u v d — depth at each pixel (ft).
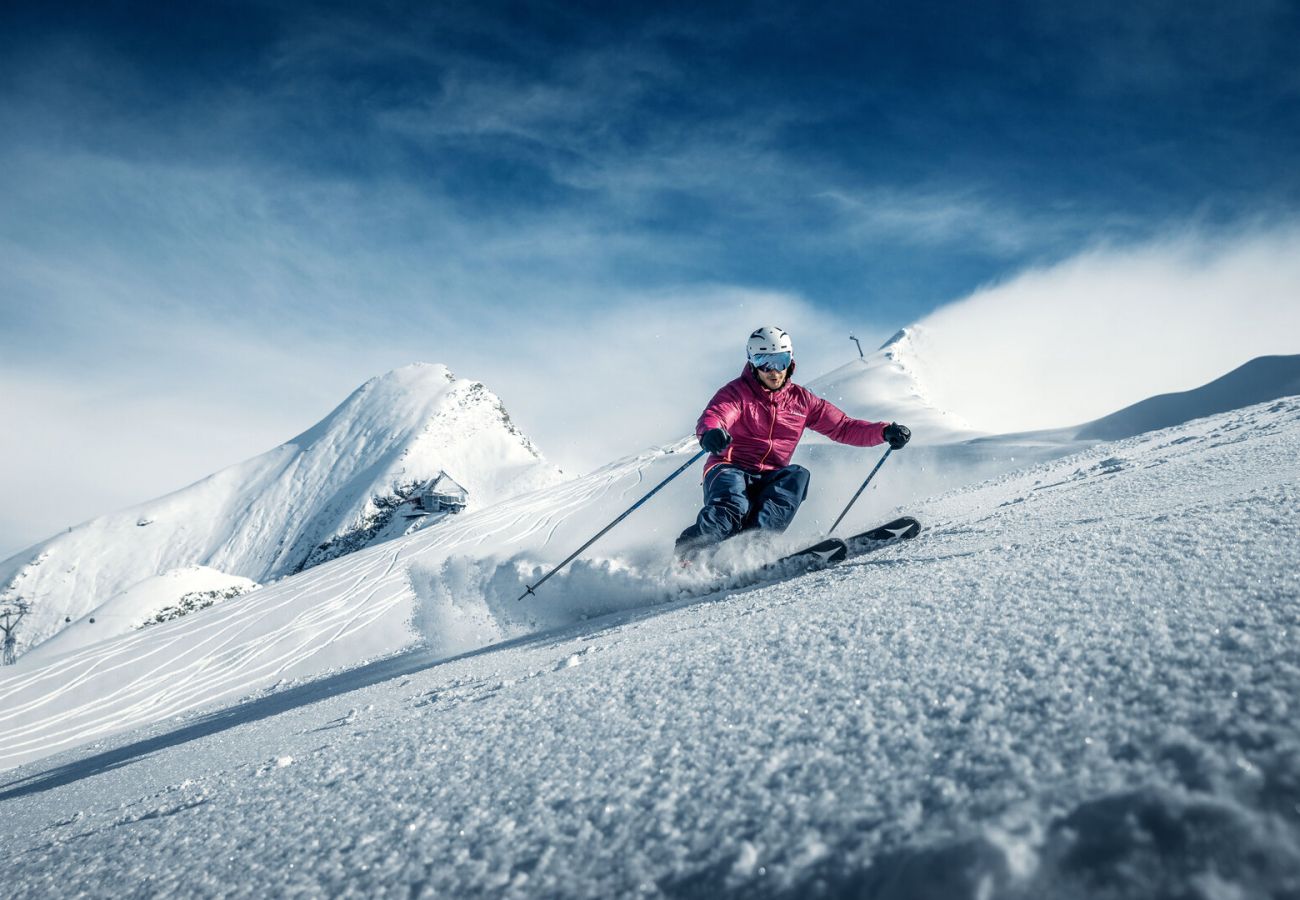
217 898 2.80
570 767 3.14
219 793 4.65
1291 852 1.48
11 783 17.33
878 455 62.44
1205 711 2.12
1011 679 2.80
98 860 3.81
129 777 8.32
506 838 2.60
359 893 2.50
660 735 3.26
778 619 5.74
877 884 1.75
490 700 5.64
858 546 12.71
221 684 72.43
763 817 2.24
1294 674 2.19
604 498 102.89
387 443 588.50
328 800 3.64
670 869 2.12
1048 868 1.60
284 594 94.73
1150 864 1.54
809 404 16.49
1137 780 1.84
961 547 8.38
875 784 2.27
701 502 51.75
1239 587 3.28
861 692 3.13
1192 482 9.52
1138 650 2.73
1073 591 4.00
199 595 161.27
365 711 7.93
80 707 74.13
